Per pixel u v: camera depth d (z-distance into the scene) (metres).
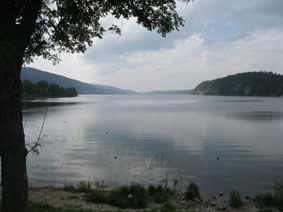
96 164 17.98
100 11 7.38
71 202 8.95
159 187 11.20
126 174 15.67
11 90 4.42
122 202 8.72
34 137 30.12
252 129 38.19
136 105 115.06
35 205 8.02
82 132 34.75
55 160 19.06
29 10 4.78
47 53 7.83
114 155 20.98
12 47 4.16
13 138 4.51
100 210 7.93
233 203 9.76
